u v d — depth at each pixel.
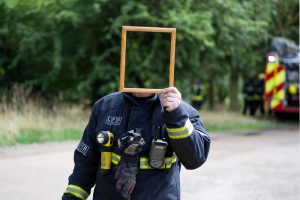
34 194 7.20
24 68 17.36
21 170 8.72
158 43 15.01
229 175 9.05
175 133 3.03
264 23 16.81
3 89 16.78
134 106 3.23
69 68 16.22
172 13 14.21
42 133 12.80
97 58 15.24
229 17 15.70
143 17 14.28
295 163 10.40
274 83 19.80
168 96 3.01
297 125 19.30
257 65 21.66
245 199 7.44
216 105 30.06
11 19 16.59
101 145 3.23
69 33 15.98
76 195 3.42
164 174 3.18
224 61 19.42
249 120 19.23
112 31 14.84
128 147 3.09
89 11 15.00
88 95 16.58
